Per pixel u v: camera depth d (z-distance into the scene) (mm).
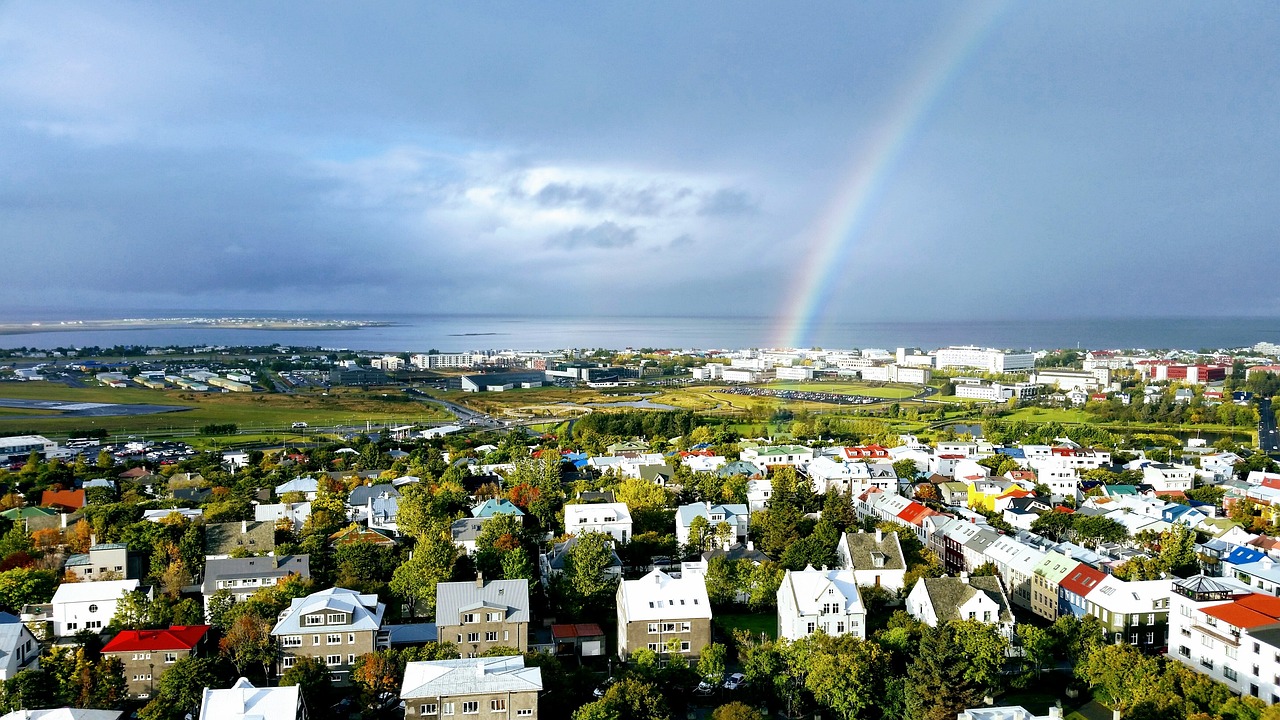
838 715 128500
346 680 140125
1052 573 174000
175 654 138125
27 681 125438
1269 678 121812
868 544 182625
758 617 169500
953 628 140000
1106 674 128125
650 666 135625
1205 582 149125
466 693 115812
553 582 176000
